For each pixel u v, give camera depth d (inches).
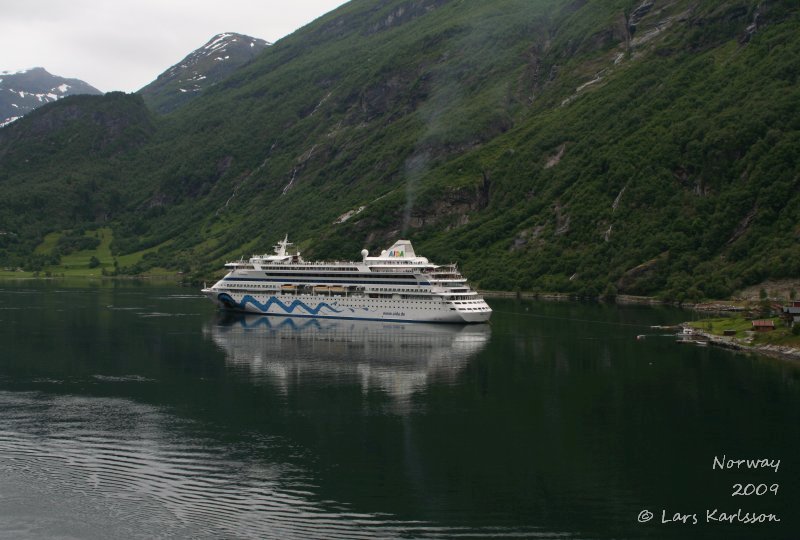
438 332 6875.0
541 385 4643.2
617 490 3014.3
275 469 3218.5
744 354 5511.8
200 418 3939.5
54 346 6043.3
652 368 5083.7
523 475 3159.5
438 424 3831.2
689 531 2696.9
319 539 2618.1
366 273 7731.3
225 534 2647.6
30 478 3110.2
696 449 3447.3
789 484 3065.9
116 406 4168.3
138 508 2839.6
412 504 2883.9
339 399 4315.9
